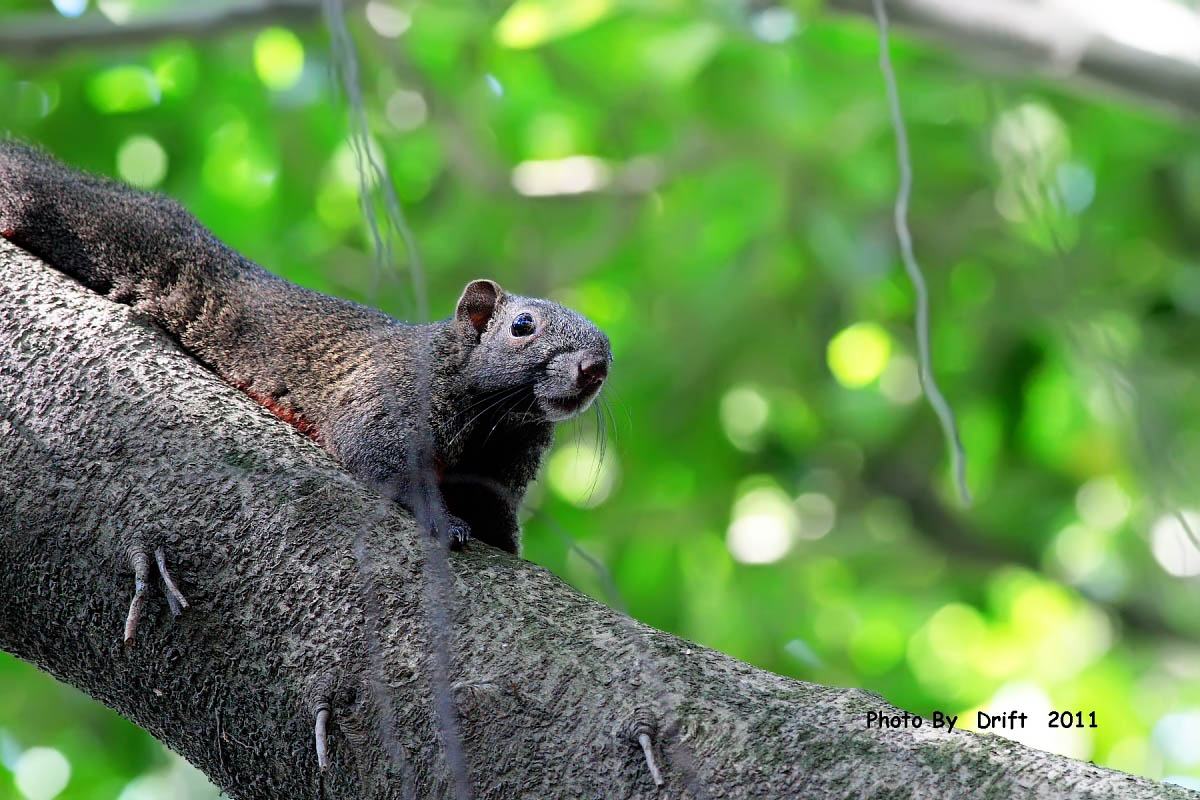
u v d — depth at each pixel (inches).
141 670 185.3
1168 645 594.2
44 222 290.7
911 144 530.9
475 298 305.4
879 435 584.1
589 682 170.1
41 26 453.1
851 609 582.2
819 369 598.9
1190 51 428.8
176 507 188.4
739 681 171.9
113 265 294.2
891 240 549.0
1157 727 591.8
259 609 181.5
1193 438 510.9
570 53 537.0
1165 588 596.1
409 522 192.1
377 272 190.1
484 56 549.0
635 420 563.8
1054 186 400.8
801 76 518.6
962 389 586.6
